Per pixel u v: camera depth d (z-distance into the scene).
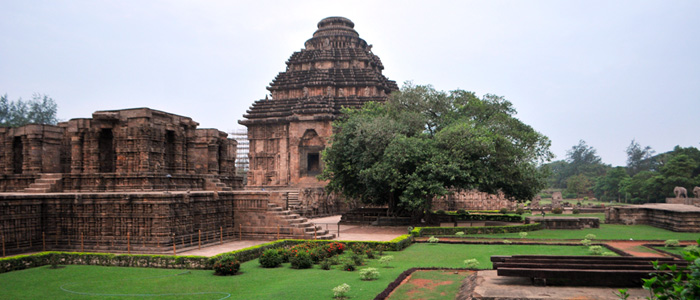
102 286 21.84
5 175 36.31
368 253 30.05
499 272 17.12
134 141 33.84
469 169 44.38
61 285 22.05
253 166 82.06
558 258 19.38
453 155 44.31
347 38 90.44
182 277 23.84
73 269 25.94
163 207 29.77
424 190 43.53
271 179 80.88
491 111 55.41
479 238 38.56
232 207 37.59
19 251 28.62
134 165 33.78
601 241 36.19
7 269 25.17
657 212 48.84
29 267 26.30
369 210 56.94
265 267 26.67
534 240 37.00
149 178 33.28
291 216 36.72
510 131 50.28
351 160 50.91
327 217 65.69
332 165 52.22
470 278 19.56
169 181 35.44
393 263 27.67
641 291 15.70
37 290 21.06
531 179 49.66
